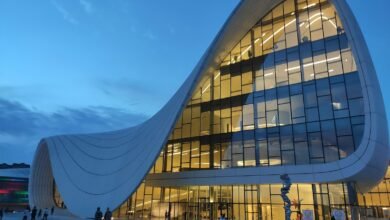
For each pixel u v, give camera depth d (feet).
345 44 89.15
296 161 87.04
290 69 96.53
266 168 90.43
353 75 85.05
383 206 158.51
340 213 78.64
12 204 209.97
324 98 87.81
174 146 112.37
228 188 96.89
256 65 103.96
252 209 91.15
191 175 103.35
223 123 104.12
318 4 98.27
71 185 127.75
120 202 104.37
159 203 109.09
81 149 137.90
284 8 104.83
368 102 79.10
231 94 105.81
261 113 97.40
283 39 101.35
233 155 98.43
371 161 75.41
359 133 79.97
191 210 101.65
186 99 102.42
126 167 113.29
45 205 155.84
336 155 81.71
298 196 85.66
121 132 136.26
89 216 111.04
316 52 93.40
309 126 87.81
